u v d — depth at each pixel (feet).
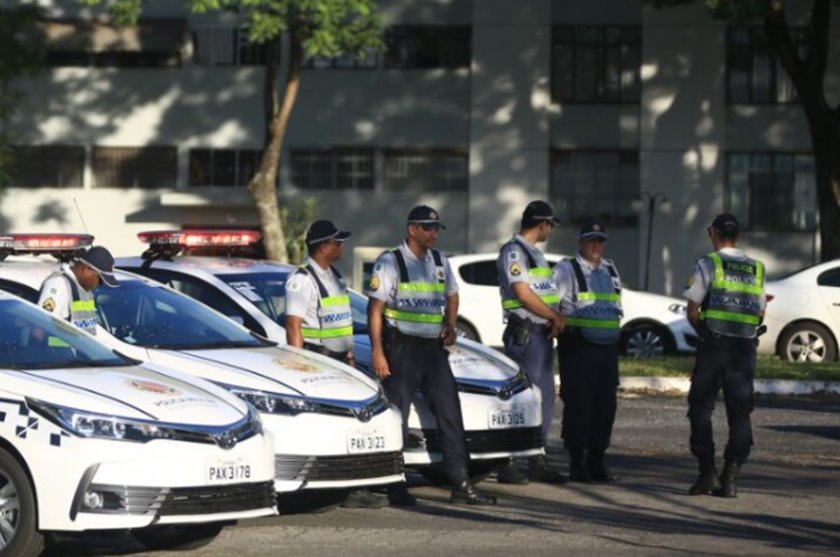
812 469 74.02
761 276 64.80
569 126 219.61
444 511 60.90
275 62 188.34
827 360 133.59
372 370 65.67
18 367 49.52
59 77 225.15
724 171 217.36
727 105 216.95
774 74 216.33
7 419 46.62
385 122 222.07
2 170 208.54
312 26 178.09
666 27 216.74
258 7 179.83
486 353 68.33
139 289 63.00
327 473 56.08
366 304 72.84
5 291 55.01
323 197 223.10
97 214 225.97
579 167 219.82
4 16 202.80
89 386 47.98
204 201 218.18
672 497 64.95
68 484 45.93
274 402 55.83
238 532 55.83
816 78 177.27
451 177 222.07
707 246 217.56
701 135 216.95
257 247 81.41
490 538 54.54
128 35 220.64
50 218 225.56
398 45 221.46
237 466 48.75
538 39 219.00
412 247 62.69
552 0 218.79
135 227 225.76
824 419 95.14
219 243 73.56
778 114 216.33
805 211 216.95
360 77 222.28
